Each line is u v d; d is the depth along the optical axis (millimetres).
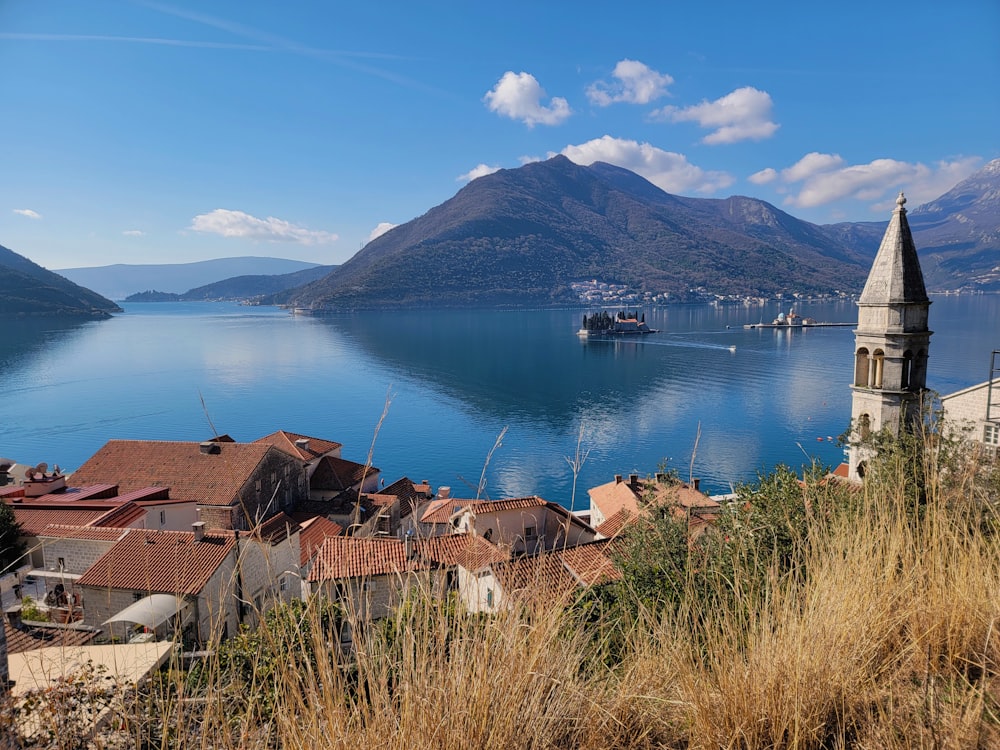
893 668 4102
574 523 24422
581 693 3656
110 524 26625
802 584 5109
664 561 8305
